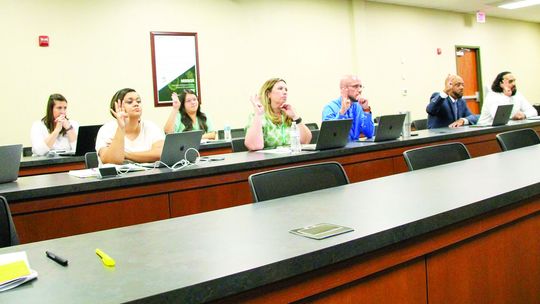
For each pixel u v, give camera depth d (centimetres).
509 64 993
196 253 85
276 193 146
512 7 855
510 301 120
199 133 248
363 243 86
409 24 793
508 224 120
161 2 532
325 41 676
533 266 128
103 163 255
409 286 96
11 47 455
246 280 73
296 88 646
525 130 265
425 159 195
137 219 210
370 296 90
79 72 487
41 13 467
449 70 867
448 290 104
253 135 313
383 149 314
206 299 69
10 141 456
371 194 129
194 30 555
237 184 242
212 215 116
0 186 195
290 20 637
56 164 352
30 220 185
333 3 685
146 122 294
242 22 593
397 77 774
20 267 80
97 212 200
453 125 452
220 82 577
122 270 78
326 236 88
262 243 88
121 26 509
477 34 919
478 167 164
